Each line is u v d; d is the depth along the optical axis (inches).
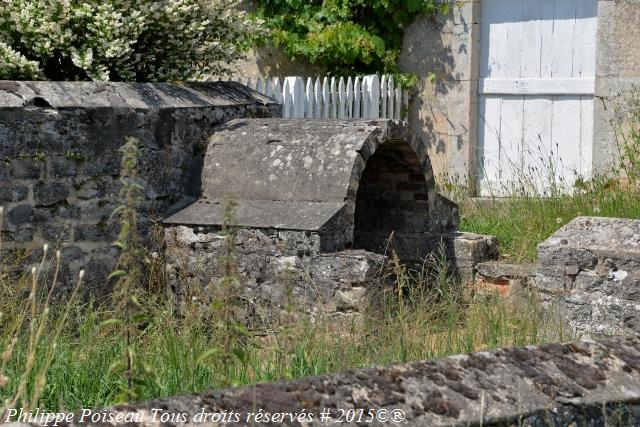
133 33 381.1
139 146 354.3
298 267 330.3
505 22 565.3
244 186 358.3
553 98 552.4
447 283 363.6
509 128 567.5
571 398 150.8
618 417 152.4
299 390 137.8
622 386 156.6
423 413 139.4
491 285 378.3
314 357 257.1
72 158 338.3
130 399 188.7
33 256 329.1
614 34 509.0
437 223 398.3
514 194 483.2
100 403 229.0
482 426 140.9
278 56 595.2
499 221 458.3
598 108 517.7
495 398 146.0
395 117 582.2
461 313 325.7
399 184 397.1
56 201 335.6
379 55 577.6
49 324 301.7
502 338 281.3
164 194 362.9
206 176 368.5
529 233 411.2
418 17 581.0
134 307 296.2
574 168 546.3
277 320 333.7
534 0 555.5
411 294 326.6
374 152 374.3
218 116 388.2
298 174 350.0
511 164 554.3
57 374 236.1
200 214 354.6
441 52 575.5
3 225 322.7
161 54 406.3
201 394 134.1
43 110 331.9
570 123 547.5
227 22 414.9
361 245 406.3
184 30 397.4
